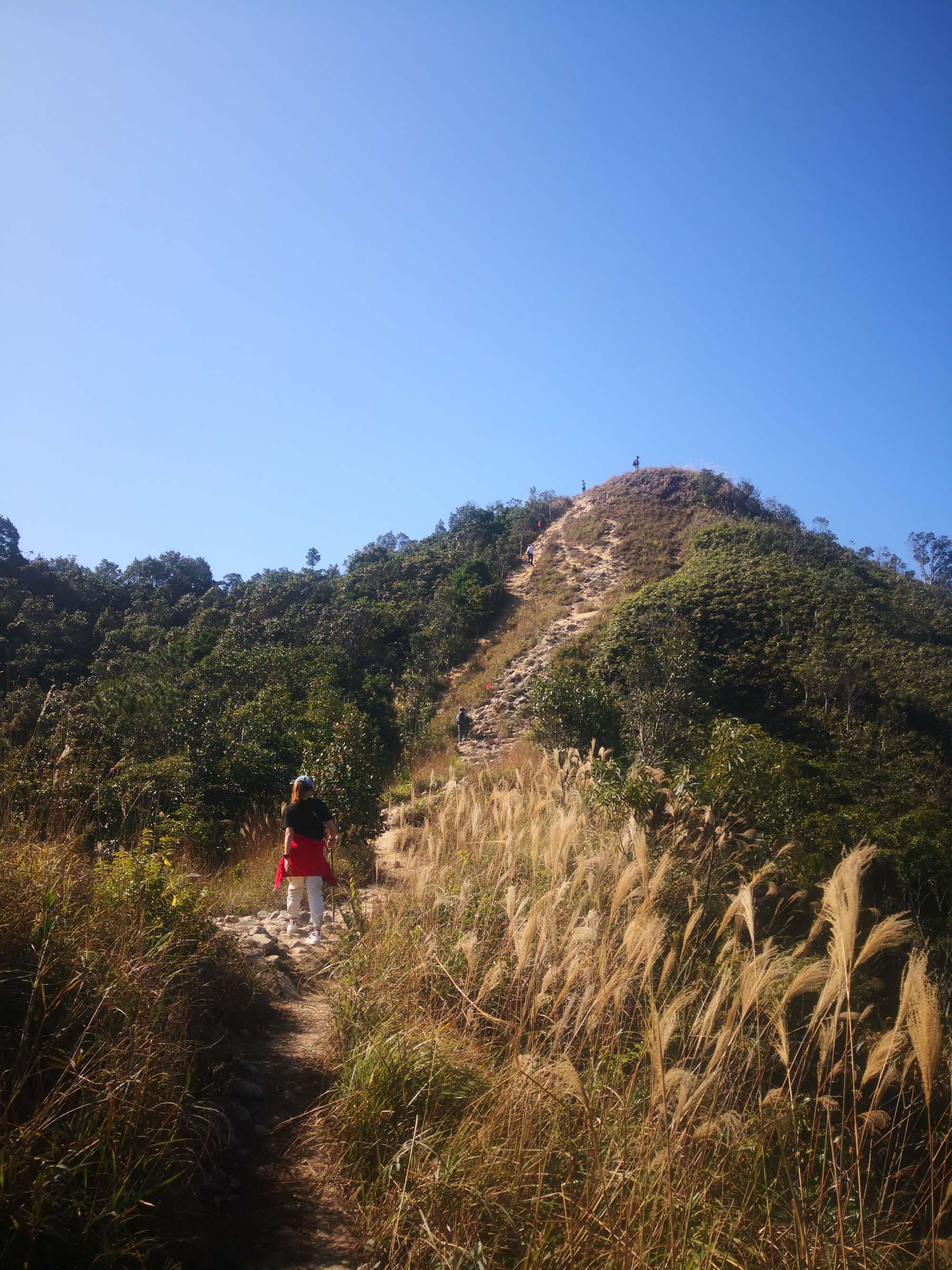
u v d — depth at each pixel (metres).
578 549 42.53
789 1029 4.27
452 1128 3.22
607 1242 2.60
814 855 7.35
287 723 16.44
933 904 7.50
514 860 5.55
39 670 28.45
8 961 2.99
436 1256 2.57
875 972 5.72
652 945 3.43
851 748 20.41
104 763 7.00
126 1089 2.65
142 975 3.36
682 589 29.69
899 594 33.56
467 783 8.27
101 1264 2.24
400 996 4.18
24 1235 2.16
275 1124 3.37
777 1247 2.77
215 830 10.45
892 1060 3.11
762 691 23.66
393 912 5.26
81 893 3.80
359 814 10.31
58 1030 2.81
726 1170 3.05
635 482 49.50
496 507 55.91
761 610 27.91
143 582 55.91
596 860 4.73
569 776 9.06
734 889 6.11
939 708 22.09
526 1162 2.94
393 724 25.16
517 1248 2.72
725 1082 3.41
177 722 14.89
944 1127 3.52
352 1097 3.31
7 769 4.91
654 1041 2.97
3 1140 2.30
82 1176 2.40
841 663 23.66
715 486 46.22
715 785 8.03
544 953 3.75
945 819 8.99
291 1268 2.57
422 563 44.53
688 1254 2.64
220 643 33.19
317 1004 4.78
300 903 6.55
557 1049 3.53
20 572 44.97
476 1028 3.98
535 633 32.00
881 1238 2.92
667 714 17.17
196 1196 2.68
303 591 43.88
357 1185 3.01
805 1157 3.37
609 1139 3.04
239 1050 3.93
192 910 4.46
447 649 32.62
